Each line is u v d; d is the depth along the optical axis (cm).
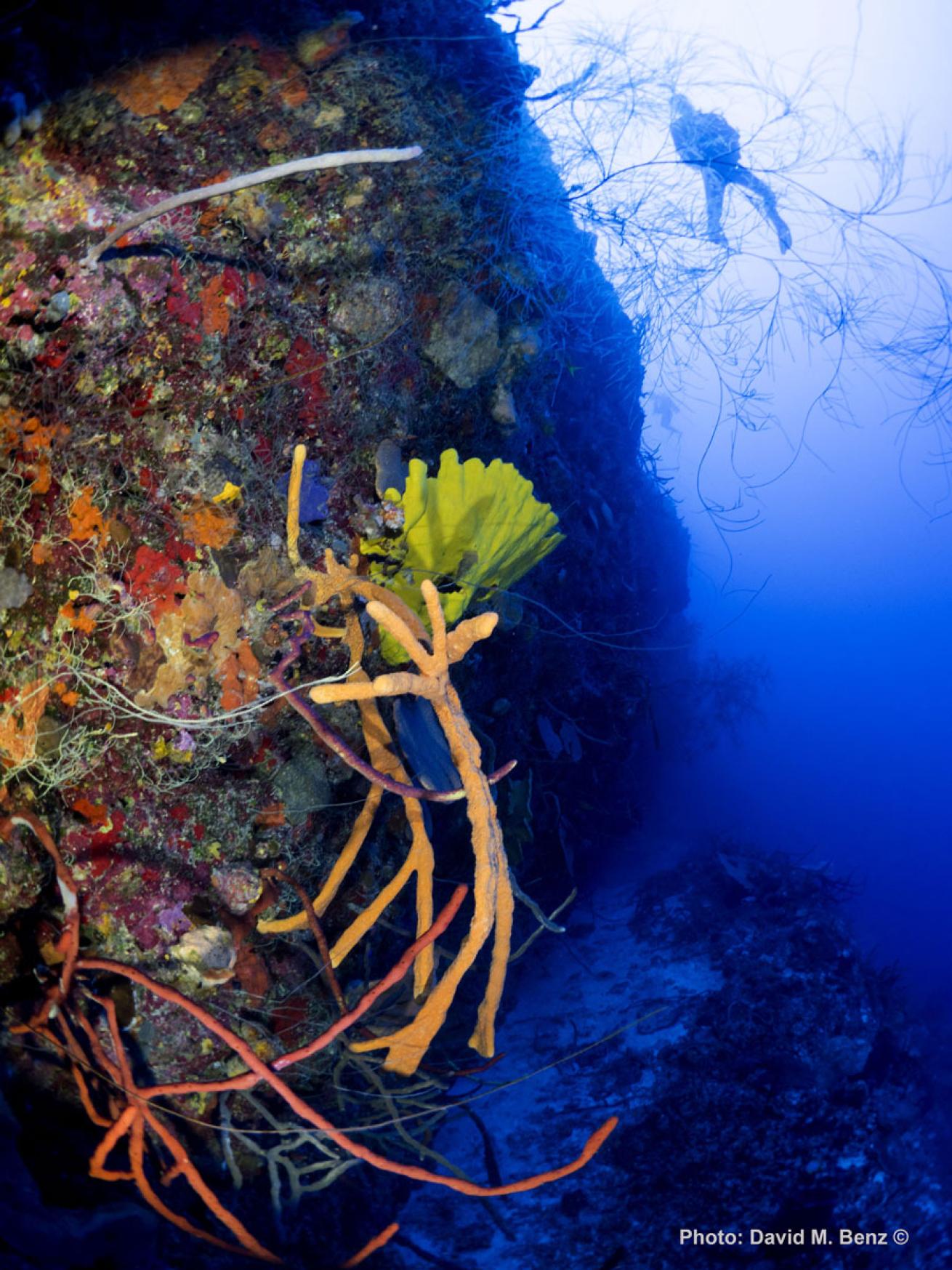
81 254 170
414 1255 246
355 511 205
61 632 176
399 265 222
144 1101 174
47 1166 184
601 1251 264
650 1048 348
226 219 189
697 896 466
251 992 194
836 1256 284
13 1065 189
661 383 439
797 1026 360
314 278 203
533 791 377
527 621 315
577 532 402
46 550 176
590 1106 318
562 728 397
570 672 397
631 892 489
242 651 186
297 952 204
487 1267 248
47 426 172
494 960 172
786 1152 311
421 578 210
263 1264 195
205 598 181
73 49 180
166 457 180
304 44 211
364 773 162
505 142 256
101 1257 166
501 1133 304
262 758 195
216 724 185
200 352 183
